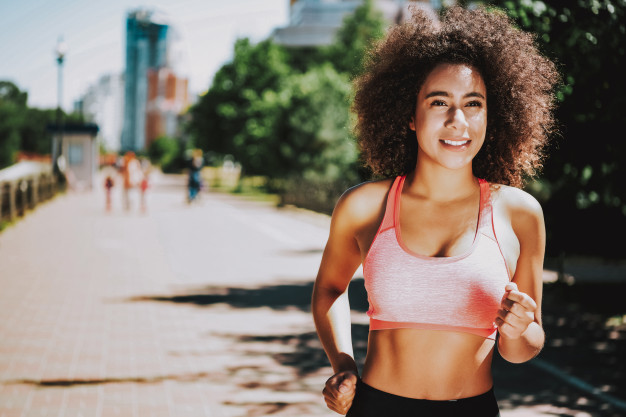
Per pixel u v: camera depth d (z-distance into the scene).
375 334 1.78
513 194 1.84
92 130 37.53
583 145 8.31
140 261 12.48
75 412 4.72
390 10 50.50
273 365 6.07
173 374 5.70
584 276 11.45
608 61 7.43
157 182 58.00
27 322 7.43
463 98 1.80
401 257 1.74
